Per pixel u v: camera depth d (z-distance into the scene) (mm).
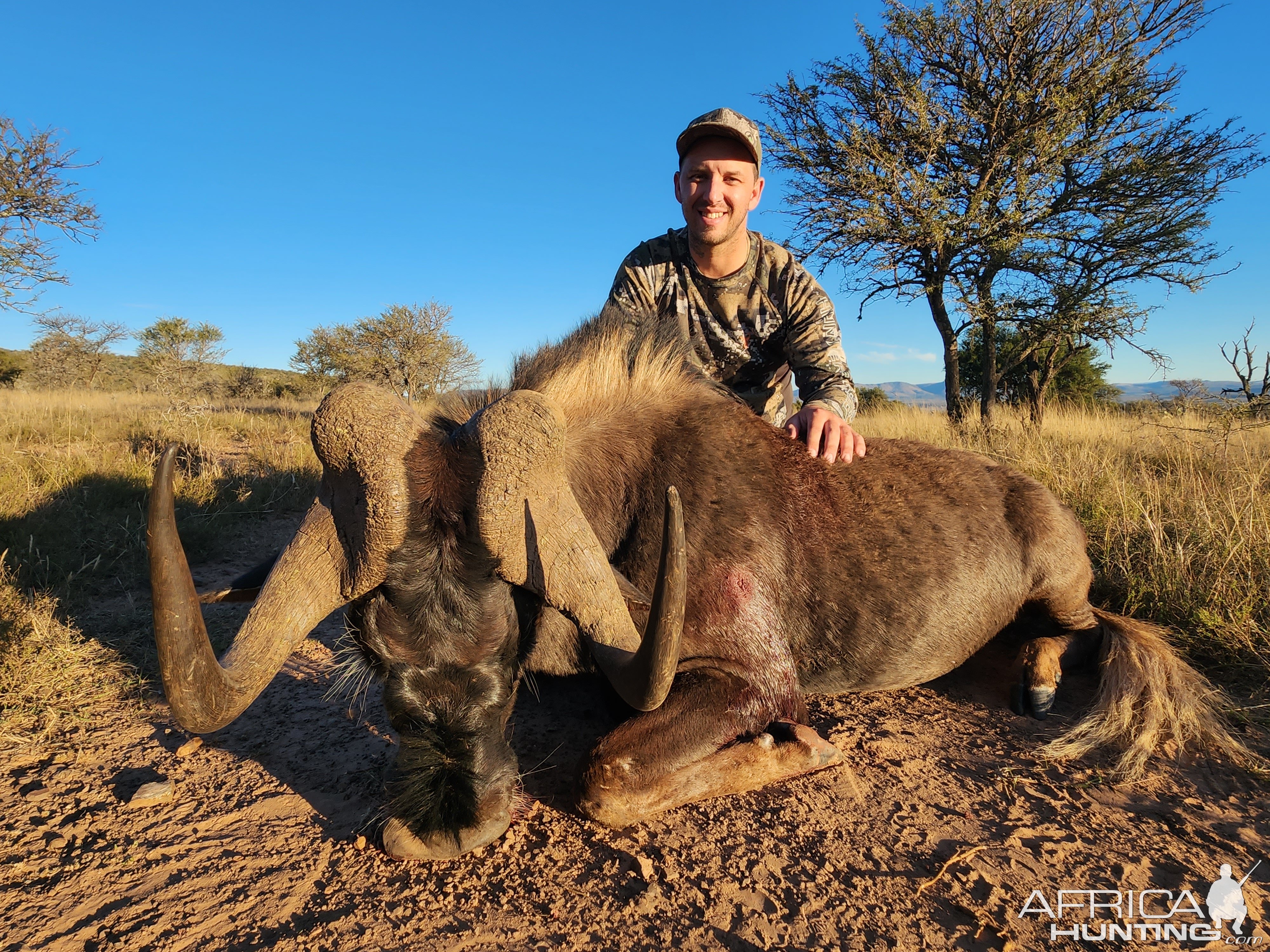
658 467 3369
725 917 2295
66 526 6051
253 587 2869
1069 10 18672
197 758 3246
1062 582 3930
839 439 3670
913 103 19172
